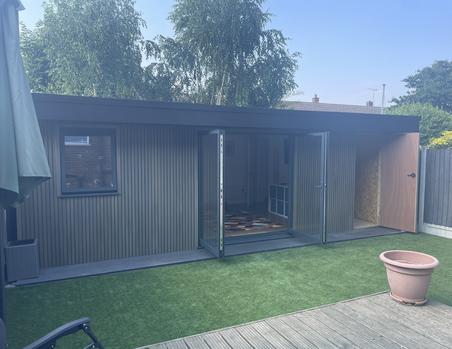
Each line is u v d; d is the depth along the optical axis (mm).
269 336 3021
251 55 14305
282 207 7918
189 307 3773
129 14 13406
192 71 14539
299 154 6656
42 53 14836
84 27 12672
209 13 13609
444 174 6812
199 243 6059
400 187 7266
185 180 5891
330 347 2834
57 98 4480
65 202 5117
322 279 4559
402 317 3322
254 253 5742
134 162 5508
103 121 4738
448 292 4098
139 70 13883
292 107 19453
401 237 6777
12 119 2172
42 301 3953
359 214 8461
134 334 3225
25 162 2180
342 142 7109
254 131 6301
